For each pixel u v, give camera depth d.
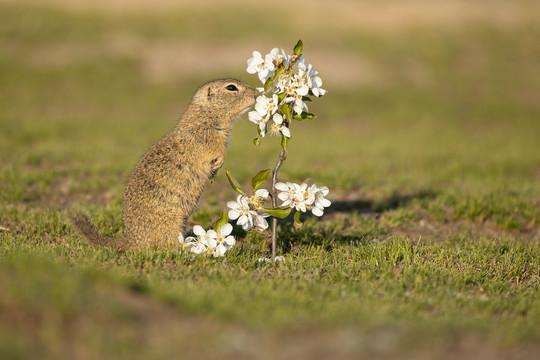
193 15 48.44
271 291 7.11
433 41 44.50
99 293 6.24
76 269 7.30
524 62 42.16
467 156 21.95
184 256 8.82
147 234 9.24
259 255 9.47
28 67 37.41
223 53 41.41
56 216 11.27
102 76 37.22
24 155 18.28
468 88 38.06
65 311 5.57
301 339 5.70
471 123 32.81
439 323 6.19
